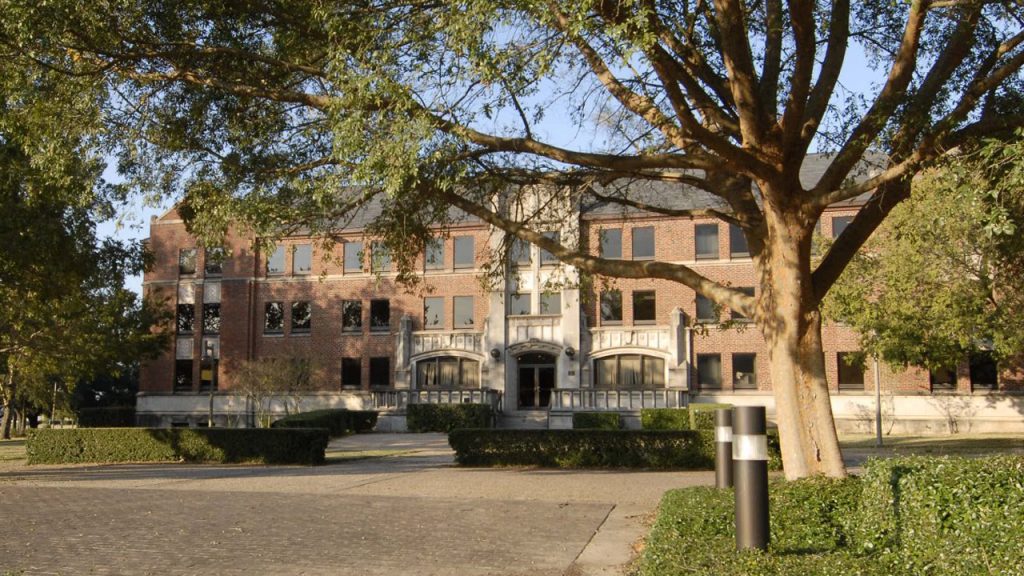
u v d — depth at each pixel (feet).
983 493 18.33
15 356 85.56
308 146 44.39
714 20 37.68
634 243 129.90
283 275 141.90
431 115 33.14
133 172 43.70
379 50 33.71
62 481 56.34
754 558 18.54
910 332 81.71
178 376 142.92
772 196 35.45
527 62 32.14
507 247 50.19
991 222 27.25
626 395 125.49
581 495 46.78
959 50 34.32
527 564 27.07
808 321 35.50
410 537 32.27
